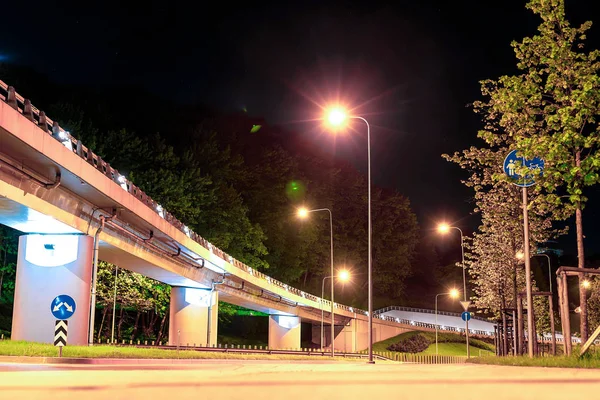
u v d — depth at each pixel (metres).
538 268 121.06
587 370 11.41
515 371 11.29
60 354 25.91
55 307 25.72
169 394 7.23
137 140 68.31
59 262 35.81
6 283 59.69
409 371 13.16
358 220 136.88
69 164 31.14
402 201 141.62
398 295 142.62
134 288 61.56
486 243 41.03
